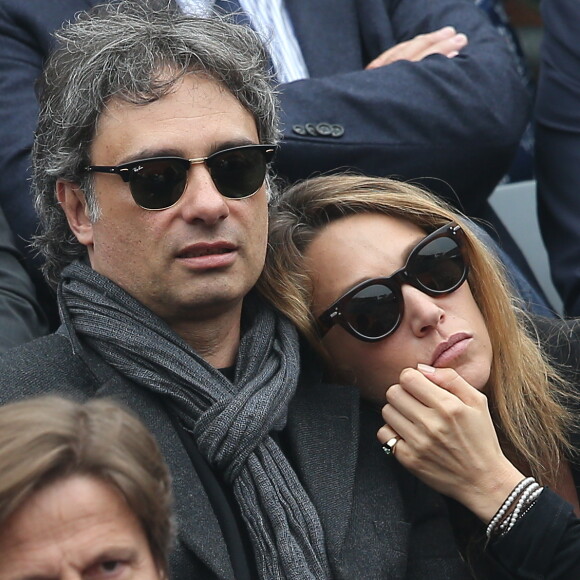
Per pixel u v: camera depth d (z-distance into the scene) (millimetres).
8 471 5918
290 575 8828
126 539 6164
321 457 9664
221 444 9031
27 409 6195
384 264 10359
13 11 12742
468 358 10328
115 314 9273
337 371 10578
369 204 10617
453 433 9680
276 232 10578
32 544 6020
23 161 12109
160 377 9156
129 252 9195
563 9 14633
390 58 13672
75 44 9445
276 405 9320
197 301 9156
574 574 9469
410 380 9812
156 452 6422
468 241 10672
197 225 9062
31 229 12008
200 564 8703
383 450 10109
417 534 9977
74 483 6074
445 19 14227
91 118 9188
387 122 12812
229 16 11320
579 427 11039
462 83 13172
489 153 13203
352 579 9133
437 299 10344
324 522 9281
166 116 9086
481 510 9680
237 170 9211
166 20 9516
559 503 9656
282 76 13430
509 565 9656
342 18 14117
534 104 16312
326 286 10430
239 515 9164
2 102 12469
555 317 13477
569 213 14156
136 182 9031
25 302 11289
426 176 12969
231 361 9789
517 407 10711
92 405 6426
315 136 12562
